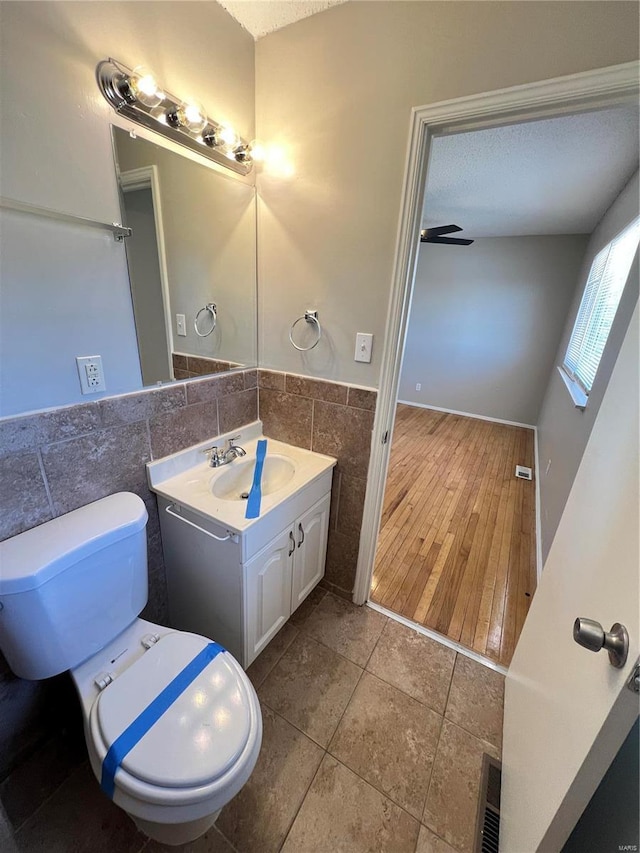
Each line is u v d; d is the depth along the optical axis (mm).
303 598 1656
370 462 1548
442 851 985
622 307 1757
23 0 781
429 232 2949
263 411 1767
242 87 1327
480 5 955
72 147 924
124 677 937
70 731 1195
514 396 4754
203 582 1321
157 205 1162
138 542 1084
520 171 2307
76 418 1047
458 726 1291
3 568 840
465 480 3199
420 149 1129
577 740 643
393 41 1082
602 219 3209
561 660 847
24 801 1038
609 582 672
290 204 1418
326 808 1061
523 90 962
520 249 4320
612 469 812
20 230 861
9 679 1022
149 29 1020
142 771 764
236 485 1521
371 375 1438
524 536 2420
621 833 635
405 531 2438
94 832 987
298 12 1185
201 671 963
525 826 801
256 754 852
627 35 842
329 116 1247
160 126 1104
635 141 1847
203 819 888
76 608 950
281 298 1559
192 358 1405
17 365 912
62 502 1055
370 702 1356
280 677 1430
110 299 1088
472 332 4816
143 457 1274
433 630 1674
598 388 1839
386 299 1318
